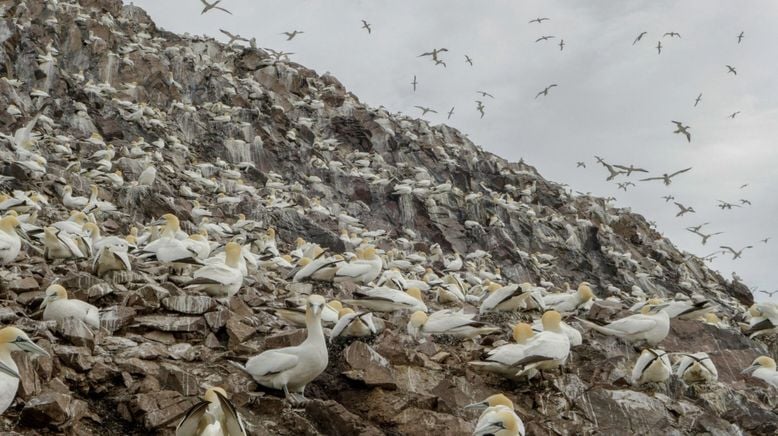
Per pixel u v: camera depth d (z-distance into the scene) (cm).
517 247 5997
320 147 6194
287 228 4334
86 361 1303
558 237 6375
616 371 1789
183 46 6788
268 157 5709
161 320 1548
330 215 4862
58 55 5431
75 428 1178
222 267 1756
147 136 5069
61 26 5678
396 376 1525
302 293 2112
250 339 1560
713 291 6894
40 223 2722
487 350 1638
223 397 1101
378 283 2427
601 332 1998
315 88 7425
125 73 5809
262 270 2495
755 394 1981
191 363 1445
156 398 1252
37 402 1149
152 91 5800
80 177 3659
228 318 1584
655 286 6362
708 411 1786
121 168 4206
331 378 1485
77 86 5094
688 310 2269
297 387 1409
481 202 6081
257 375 1381
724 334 2298
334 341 1569
